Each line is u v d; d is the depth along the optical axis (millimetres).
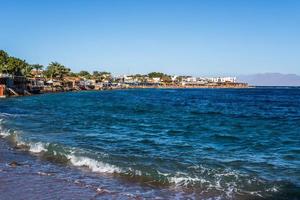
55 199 11539
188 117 49375
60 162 17094
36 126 32250
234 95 154625
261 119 47812
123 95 133375
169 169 15602
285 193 12398
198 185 13281
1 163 16844
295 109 70062
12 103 74688
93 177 14383
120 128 33844
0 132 27203
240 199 11812
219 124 40625
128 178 14258
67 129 30984
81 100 92500
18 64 140625
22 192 12234
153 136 28391
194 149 21875
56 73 191625
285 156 19891
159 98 113188
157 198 11828
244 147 23531
